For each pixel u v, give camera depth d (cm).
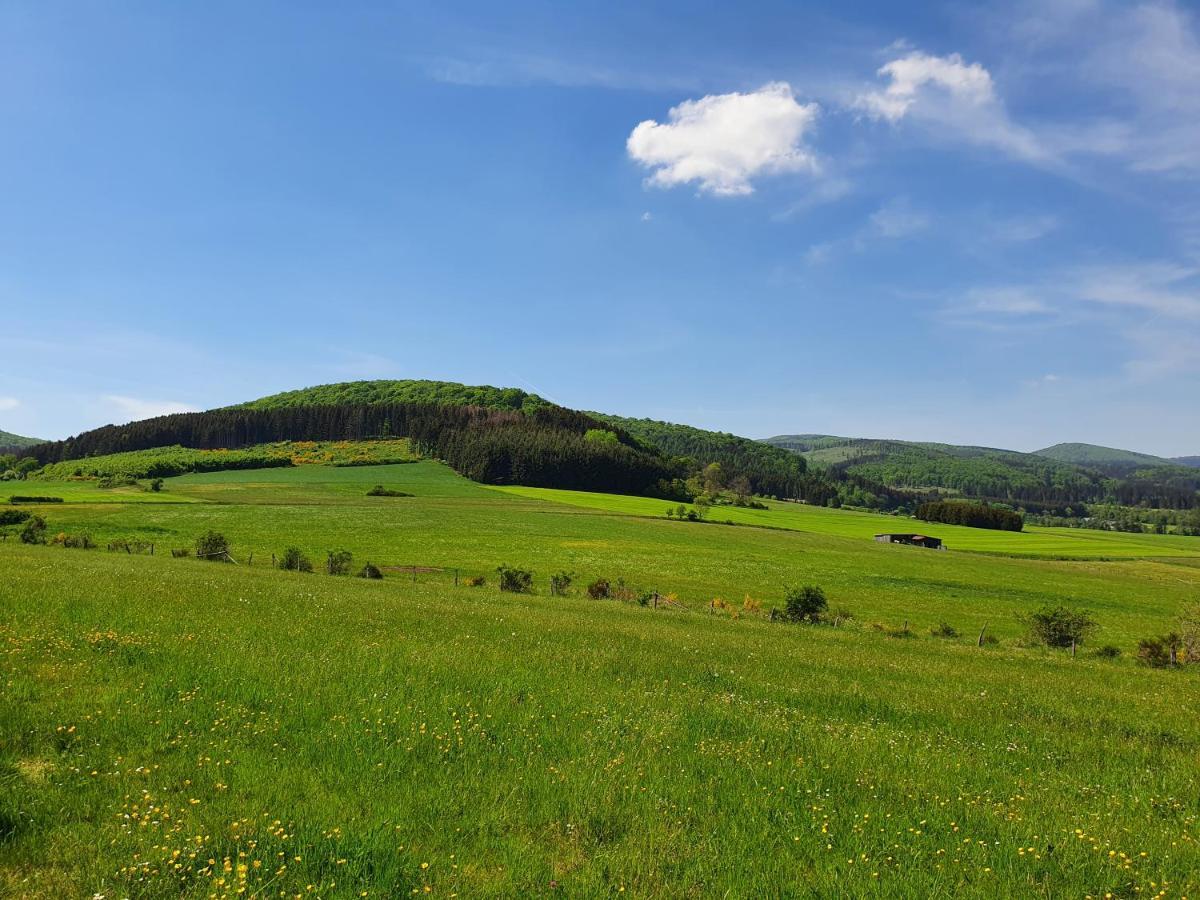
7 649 1329
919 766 1109
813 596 4284
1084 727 1545
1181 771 1204
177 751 917
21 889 591
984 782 1059
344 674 1365
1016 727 1480
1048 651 3641
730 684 1670
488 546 8062
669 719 1244
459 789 862
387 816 769
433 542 8106
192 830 704
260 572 4284
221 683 1220
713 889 666
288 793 813
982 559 10212
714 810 860
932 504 19062
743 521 13588
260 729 1012
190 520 8581
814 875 711
